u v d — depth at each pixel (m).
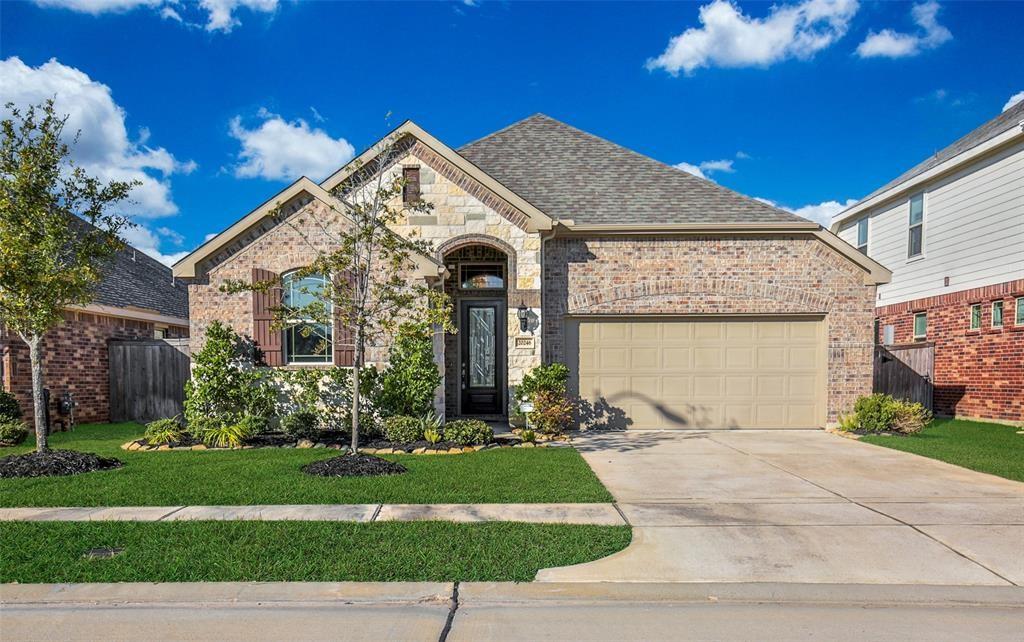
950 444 10.43
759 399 12.51
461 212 11.74
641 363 12.48
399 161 11.76
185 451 9.45
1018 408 13.02
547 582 4.46
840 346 12.39
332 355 11.09
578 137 15.02
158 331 16.97
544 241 12.30
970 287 14.43
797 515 6.12
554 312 12.34
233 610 4.10
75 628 3.85
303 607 4.15
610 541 5.25
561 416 11.24
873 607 4.19
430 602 4.22
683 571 4.67
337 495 6.70
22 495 6.67
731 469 8.38
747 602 4.25
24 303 7.62
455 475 7.71
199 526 5.57
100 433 11.84
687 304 12.38
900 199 17.19
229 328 10.78
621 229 12.16
